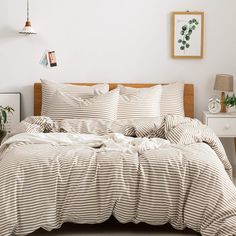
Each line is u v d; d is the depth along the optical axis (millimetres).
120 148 3488
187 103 5246
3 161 3281
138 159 3227
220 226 2936
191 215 3043
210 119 4941
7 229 3002
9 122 5273
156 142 3744
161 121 4250
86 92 4953
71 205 3064
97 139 3820
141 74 5297
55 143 3672
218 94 5309
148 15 5230
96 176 3098
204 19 5234
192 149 3441
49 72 5281
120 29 5242
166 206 3074
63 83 5277
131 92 4930
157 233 3236
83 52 5266
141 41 5262
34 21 5219
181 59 5281
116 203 3078
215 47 5262
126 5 5219
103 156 3227
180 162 3164
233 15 5223
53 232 3270
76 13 5219
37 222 3041
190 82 5301
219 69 5285
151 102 4801
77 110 4594
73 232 3268
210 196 3037
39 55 5266
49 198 3057
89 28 5238
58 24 5227
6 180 3076
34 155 3227
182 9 5223
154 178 3100
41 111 5051
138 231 3277
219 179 3104
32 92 5301
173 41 5234
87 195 3068
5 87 5293
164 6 5219
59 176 3090
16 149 3432
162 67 5289
